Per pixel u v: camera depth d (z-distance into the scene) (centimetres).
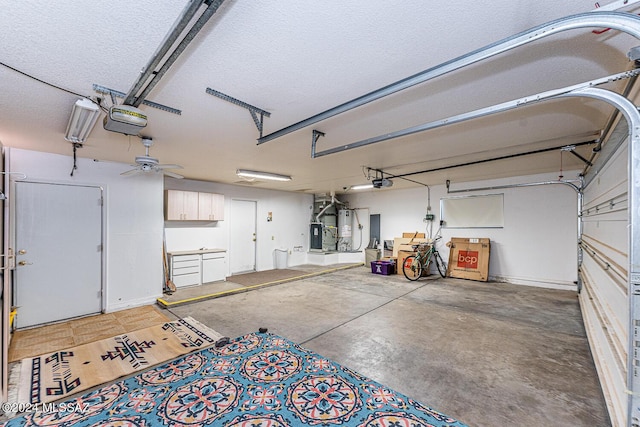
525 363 279
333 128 306
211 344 322
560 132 322
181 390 238
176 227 632
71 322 399
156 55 149
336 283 653
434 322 393
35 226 385
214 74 193
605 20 118
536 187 612
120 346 318
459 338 338
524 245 627
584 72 194
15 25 139
